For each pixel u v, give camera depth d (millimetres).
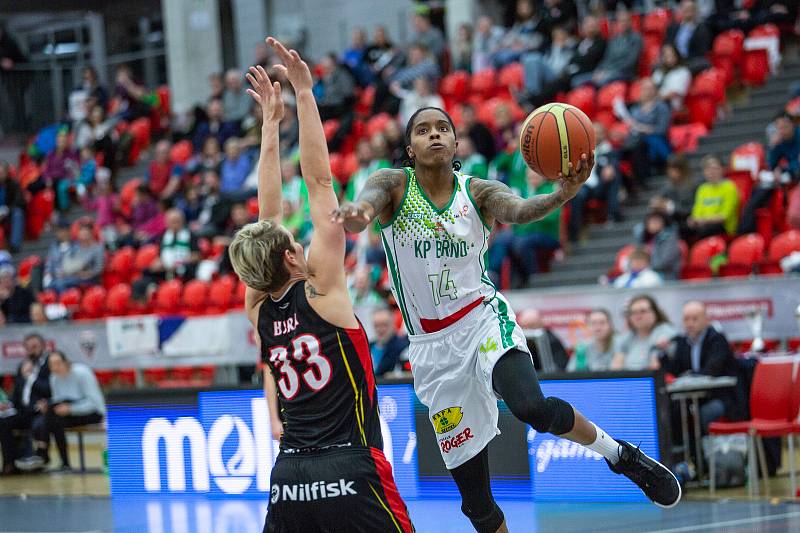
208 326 21562
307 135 7488
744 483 14750
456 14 32562
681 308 17500
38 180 34281
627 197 23672
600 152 23266
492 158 24312
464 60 29812
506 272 21797
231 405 15984
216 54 37344
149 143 36188
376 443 7094
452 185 8414
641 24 29656
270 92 8102
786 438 19141
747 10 27578
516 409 7934
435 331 8570
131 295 25609
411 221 8375
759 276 19109
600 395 13758
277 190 8000
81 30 44000
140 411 16797
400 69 30031
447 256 8359
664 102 23984
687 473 14250
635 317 16078
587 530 11906
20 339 23969
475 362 8461
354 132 29109
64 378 20766
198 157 31375
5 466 20891
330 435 6980
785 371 14203
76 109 37531
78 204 34594
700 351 15266
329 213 7320
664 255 19531
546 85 26328
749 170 21672
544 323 18438
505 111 25031
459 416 8648
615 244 22406
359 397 7066
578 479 13984
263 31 38438
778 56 26656
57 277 27828
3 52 40406
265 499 15641
